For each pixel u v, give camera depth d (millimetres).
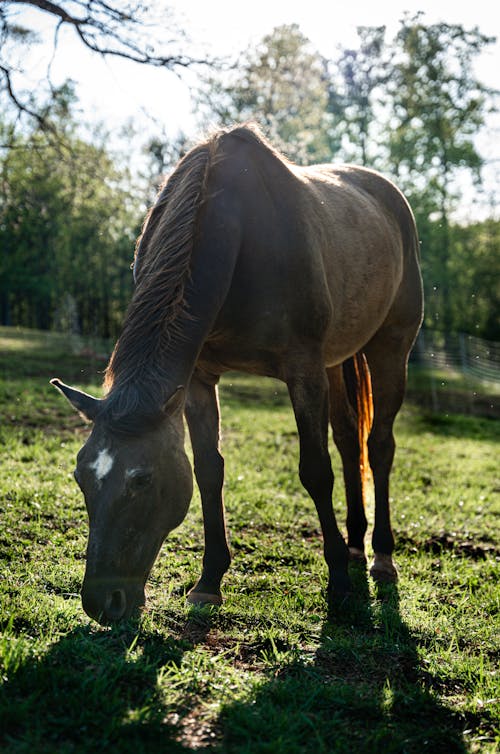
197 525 5027
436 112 26797
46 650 2783
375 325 4676
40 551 4145
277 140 9594
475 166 27406
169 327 3049
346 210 4469
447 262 29062
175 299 3070
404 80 25641
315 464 3775
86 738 2268
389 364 5016
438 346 23078
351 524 4910
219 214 3383
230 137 3777
